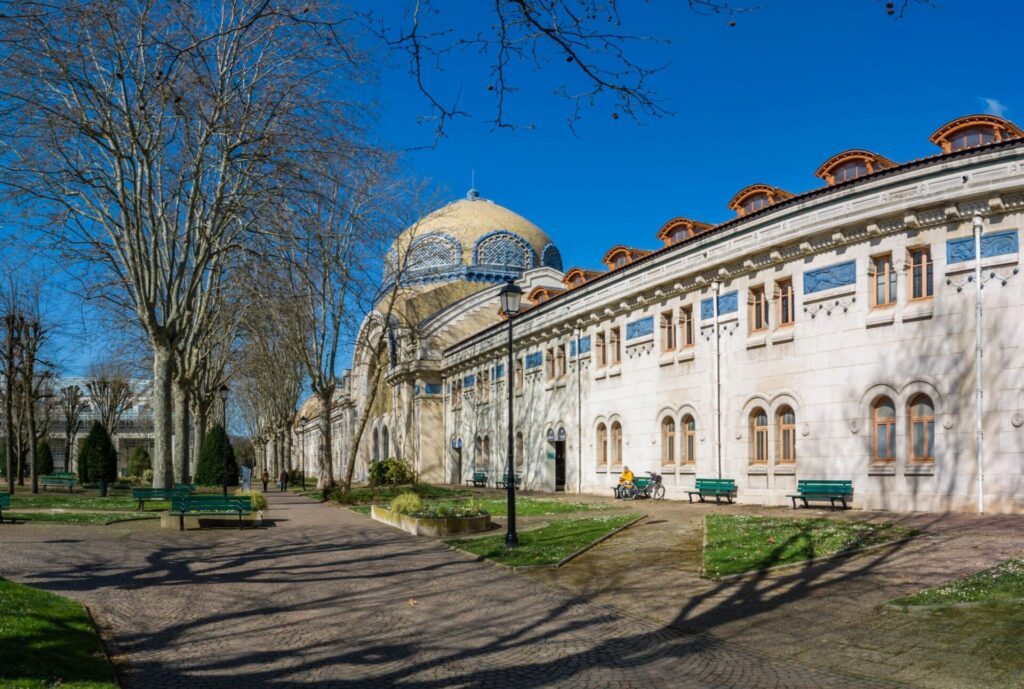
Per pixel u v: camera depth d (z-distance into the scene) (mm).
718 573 13508
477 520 21484
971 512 19219
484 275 61219
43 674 7590
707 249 27312
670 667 8906
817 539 15789
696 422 28172
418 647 9859
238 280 33969
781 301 24953
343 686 8289
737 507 24531
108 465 48656
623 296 32094
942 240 20297
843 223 22094
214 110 25344
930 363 20328
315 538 20875
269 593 13211
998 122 19875
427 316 59188
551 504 29234
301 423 115375
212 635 10383
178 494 27266
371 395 40719
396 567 15891
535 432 41312
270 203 26203
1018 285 18938
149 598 12594
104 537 20250
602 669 8883
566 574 14625
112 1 15367
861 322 21984
